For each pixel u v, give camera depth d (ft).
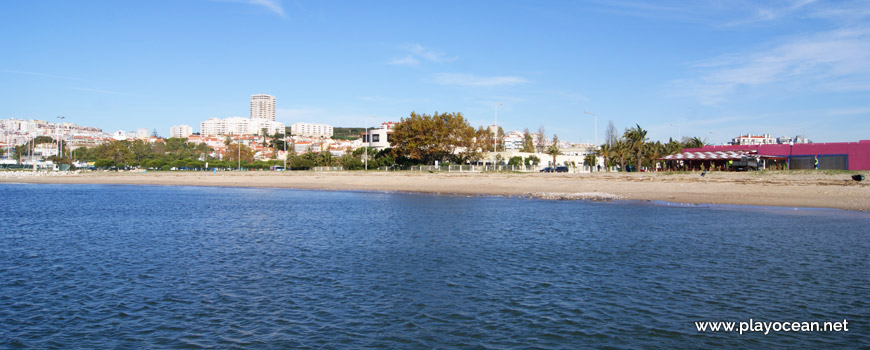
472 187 210.79
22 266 64.23
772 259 64.69
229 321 43.42
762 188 155.63
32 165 518.37
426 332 40.57
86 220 114.11
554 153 345.10
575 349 37.06
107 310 46.50
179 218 117.19
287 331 41.01
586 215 115.14
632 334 39.81
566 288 52.34
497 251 72.08
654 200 148.87
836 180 164.55
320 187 246.47
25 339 39.73
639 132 309.83
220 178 326.65
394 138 369.91
